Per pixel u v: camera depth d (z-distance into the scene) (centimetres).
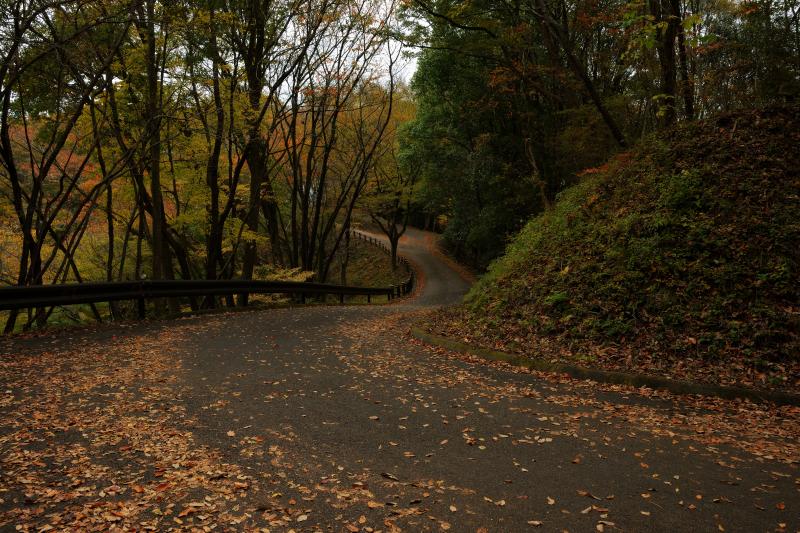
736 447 541
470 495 431
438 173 3525
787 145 1185
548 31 1859
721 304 913
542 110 2644
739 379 769
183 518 389
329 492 435
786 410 668
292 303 2136
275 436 559
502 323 1159
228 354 966
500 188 3017
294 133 2381
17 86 1419
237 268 3384
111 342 1023
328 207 3738
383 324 1501
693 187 1157
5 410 606
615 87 2428
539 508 409
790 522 385
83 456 492
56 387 705
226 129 1759
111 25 1453
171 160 1766
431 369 909
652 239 1088
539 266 1298
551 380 832
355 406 674
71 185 1503
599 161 1972
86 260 2255
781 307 869
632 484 452
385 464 493
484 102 2816
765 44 1783
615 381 806
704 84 1798
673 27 1475
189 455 503
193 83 1580
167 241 1939
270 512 401
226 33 1702
